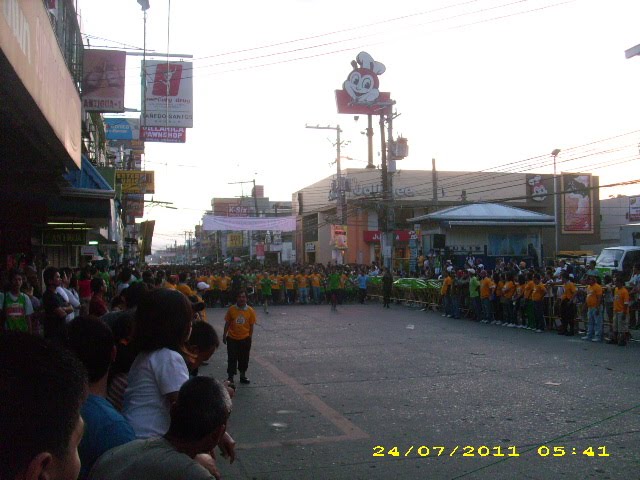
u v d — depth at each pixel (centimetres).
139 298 352
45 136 622
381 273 3222
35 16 509
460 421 767
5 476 117
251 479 568
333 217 5053
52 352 134
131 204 3525
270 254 7256
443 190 4950
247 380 1027
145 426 320
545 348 1409
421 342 1523
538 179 5303
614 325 1473
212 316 2314
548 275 1852
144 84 1808
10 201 1015
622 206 5912
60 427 125
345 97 3778
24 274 1227
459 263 3522
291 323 2005
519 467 596
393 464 608
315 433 720
